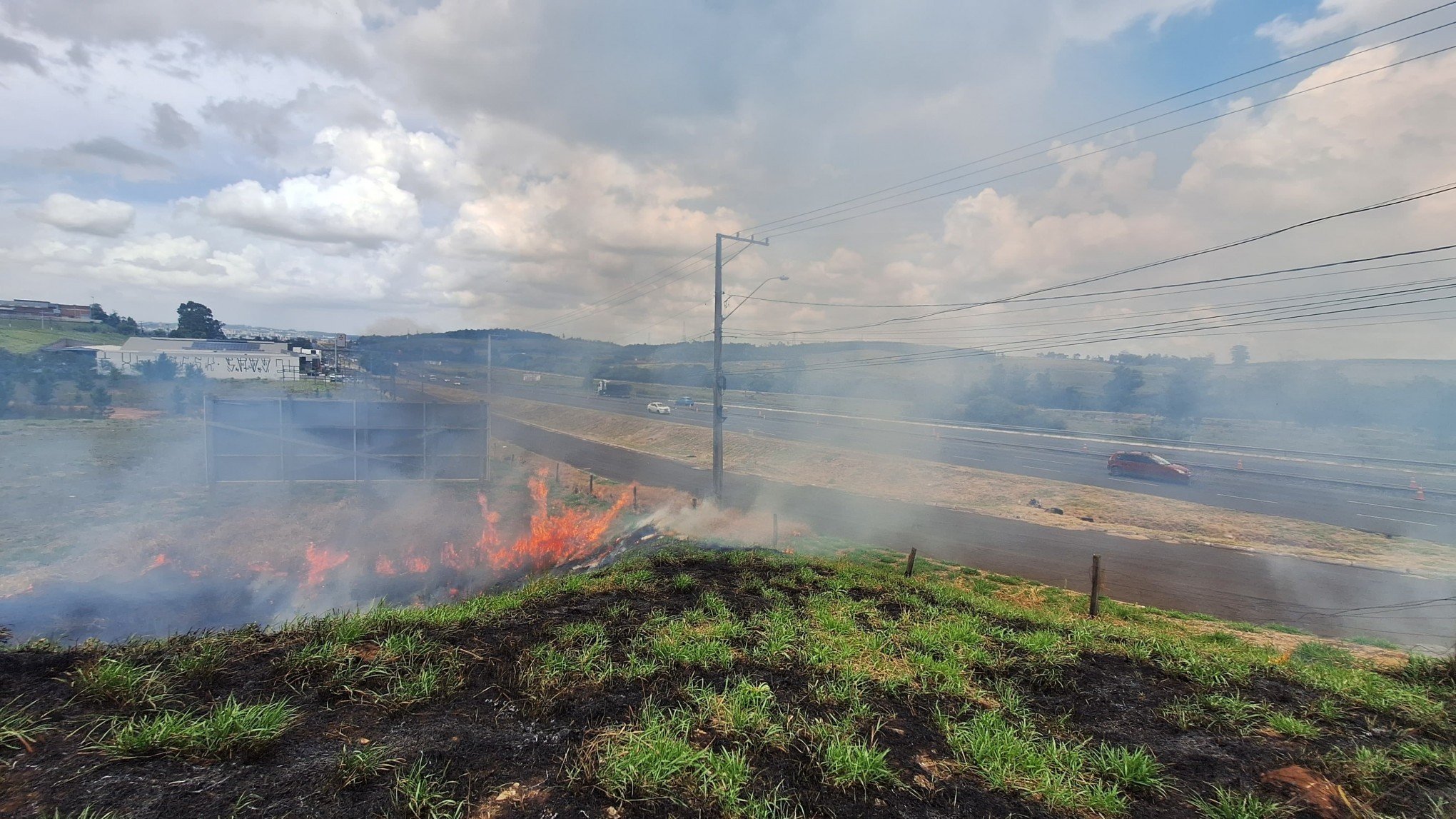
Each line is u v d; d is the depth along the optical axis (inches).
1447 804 202.4
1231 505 1139.9
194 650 251.9
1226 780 212.4
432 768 182.7
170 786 164.4
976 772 209.9
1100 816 190.7
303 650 254.5
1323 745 240.5
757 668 284.0
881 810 183.3
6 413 1860.2
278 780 171.2
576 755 195.8
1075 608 578.9
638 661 281.3
